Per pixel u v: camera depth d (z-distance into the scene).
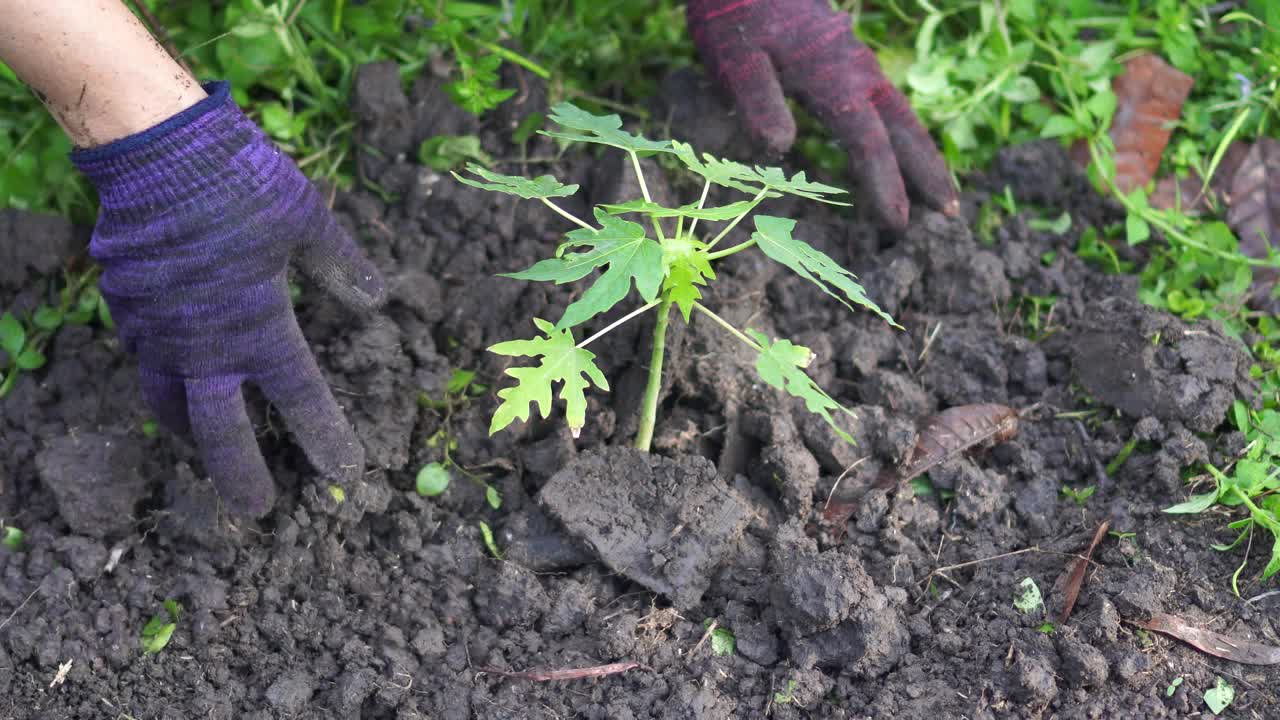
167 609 0.79
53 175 0.93
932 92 1.02
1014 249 0.96
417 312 0.88
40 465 0.81
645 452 0.82
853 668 0.76
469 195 0.94
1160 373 0.88
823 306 0.94
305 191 0.76
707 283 0.90
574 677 0.76
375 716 0.77
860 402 0.90
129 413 0.86
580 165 0.97
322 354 0.85
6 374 0.88
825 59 0.92
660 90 1.01
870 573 0.81
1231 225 1.01
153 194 0.72
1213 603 0.79
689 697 0.75
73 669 0.76
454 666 0.77
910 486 0.85
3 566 0.80
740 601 0.79
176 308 0.73
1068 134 1.03
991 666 0.76
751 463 0.86
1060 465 0.88
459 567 0.81
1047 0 1.09
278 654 0.78
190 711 0.75
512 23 1.03
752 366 0.87
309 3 0.99
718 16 0.92
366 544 0.82
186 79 0.73
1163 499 0.84
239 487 0.77
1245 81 1.02
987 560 0.82
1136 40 1.06
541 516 0.82
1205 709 0.75
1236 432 0.86
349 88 0.98
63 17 0.67
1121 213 1.00
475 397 0.87
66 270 0.91
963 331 0.93
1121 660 0.76
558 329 0.71
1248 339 0.94
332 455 0.79
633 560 0.79
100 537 0.81
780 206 0.97
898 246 0.95
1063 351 0.93
